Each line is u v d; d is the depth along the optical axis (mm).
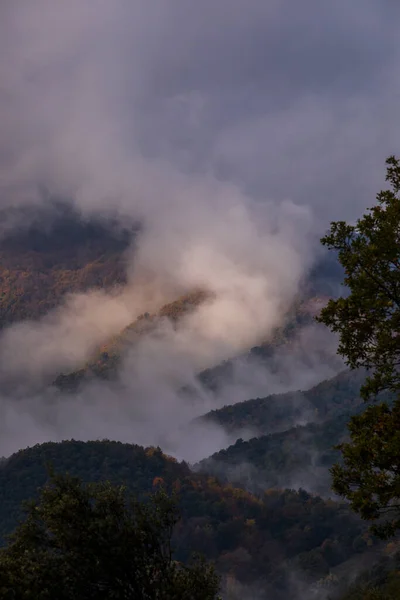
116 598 17906
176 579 18391
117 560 17922
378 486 17156
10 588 17109
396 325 18141
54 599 17359
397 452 17062
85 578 17812
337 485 18359
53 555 18328
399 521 17969
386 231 18062
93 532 18078
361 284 18312
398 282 18328
